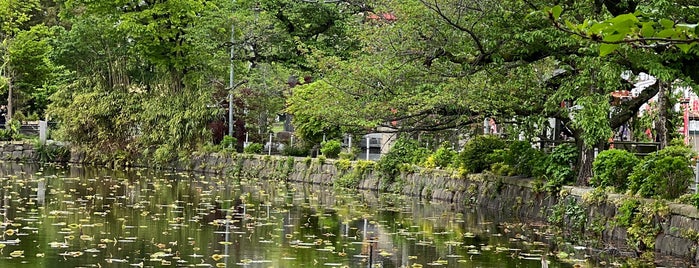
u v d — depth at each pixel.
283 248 13.05
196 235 14.28
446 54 15.61
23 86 39.53
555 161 17.31
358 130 18.81
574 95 15.60
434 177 22.06
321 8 29.36
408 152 24.03
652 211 13.36
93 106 33.56
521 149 18.84
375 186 24.31
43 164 33.62
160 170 31.73
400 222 16.70
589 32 3.73
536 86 17.00
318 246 13.38
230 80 31.59
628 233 13.84
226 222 16.09
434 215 18.05
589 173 16.45
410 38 15.91
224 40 30.08
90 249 12.56
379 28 17.36
